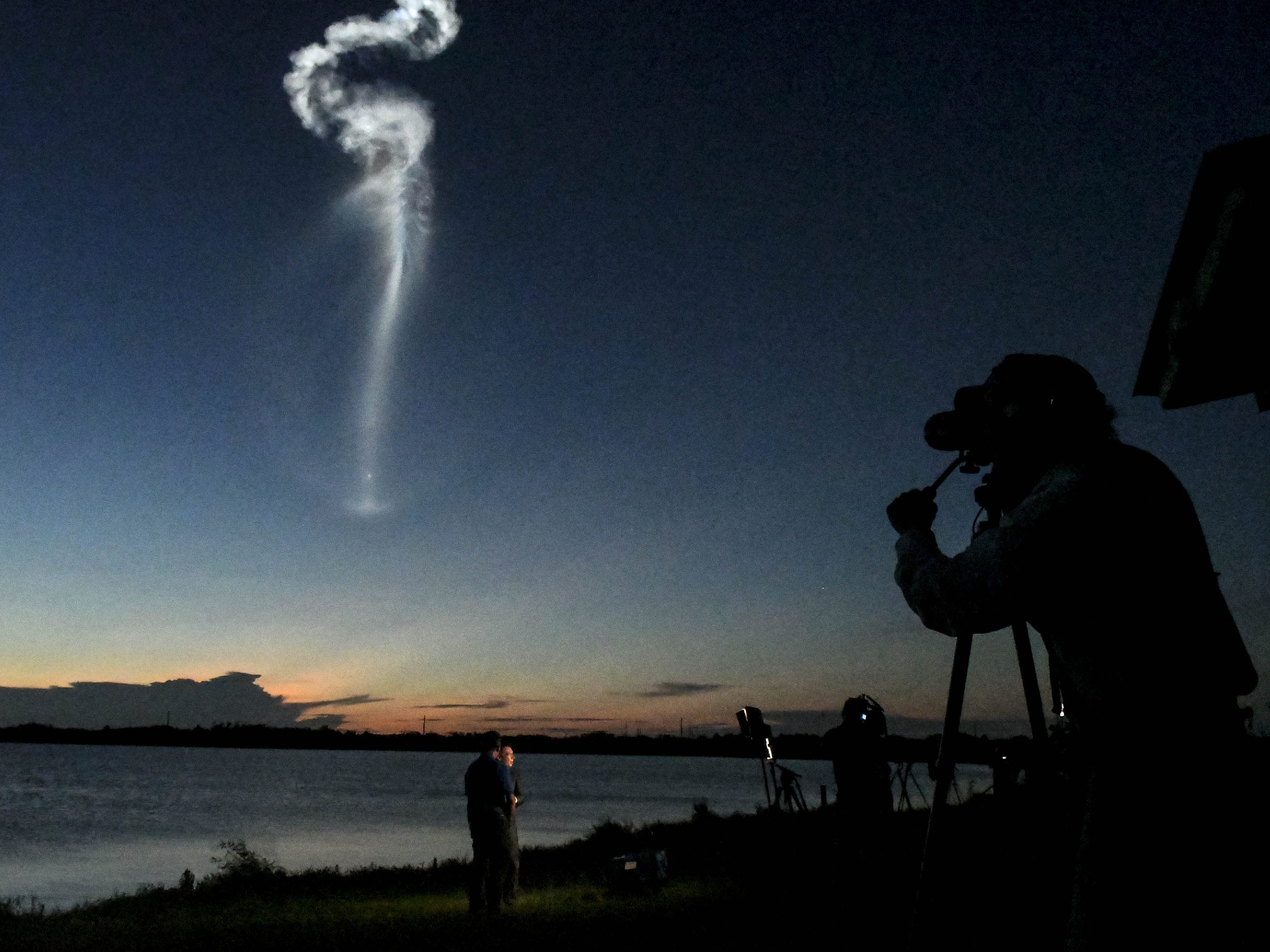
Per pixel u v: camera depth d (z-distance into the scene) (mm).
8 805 72375
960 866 7762
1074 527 1945
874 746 10570
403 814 68250
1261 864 1780
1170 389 3738
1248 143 3125
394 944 10602
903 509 2363
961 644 2717
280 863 32250
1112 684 1924
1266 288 3270
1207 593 1959
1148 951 1788
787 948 8391
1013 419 2234
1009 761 6883
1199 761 1847
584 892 14953
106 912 13922
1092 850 1908
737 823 24891
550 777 197500
